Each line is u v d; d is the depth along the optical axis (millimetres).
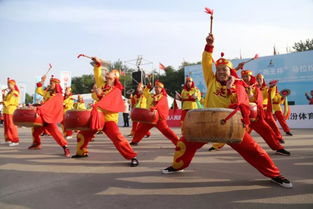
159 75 48094
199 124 2941
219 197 2992
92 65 4723
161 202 2848
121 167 4527
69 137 9883
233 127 2916
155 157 5520
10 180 3719
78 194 3113
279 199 2918
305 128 13445
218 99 3455
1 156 5672
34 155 5789
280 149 5504
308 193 3111
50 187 3383
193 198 2967
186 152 3799
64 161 5086
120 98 4578
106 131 4586
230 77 3240
